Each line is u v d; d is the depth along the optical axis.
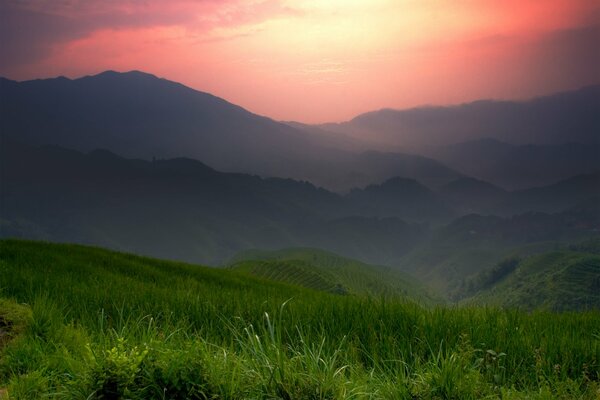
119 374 5.31
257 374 5.61
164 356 5.66
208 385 5.35
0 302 8.59
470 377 5.98
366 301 10.25
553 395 5.98
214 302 10.93
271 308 10.11
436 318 8.90
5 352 6.82
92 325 8.68
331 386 5.48
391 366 6.92
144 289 13.46
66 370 6.20
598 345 7.89
